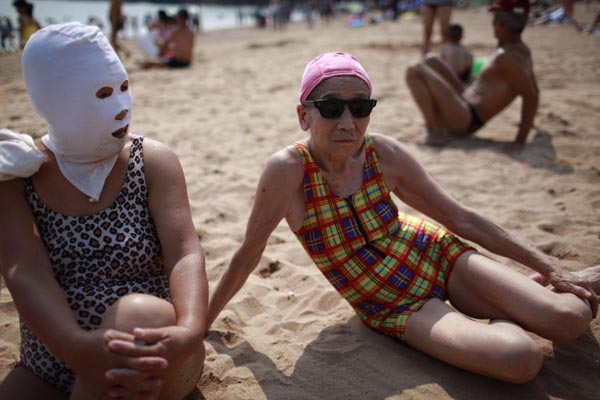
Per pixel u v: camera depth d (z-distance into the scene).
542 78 8.51
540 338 2.41
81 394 1.67
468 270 2.29
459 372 2.18
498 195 4.16
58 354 1.62
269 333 2.57
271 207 2.27
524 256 2.34
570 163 4.75
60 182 1.84
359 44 14.66
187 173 4.92
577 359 2.27
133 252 1.87
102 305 1.79
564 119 5.97
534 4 21.33
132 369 1.56
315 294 2.90
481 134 5.77
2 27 15.13
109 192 1.88
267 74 10.34
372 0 46.78
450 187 4.34
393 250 2.34
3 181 1.79
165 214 1.91
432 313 2.21
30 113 6.83
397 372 2.20
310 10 32.38
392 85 8.58
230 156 5.42
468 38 14.95
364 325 2.54
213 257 3.40
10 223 1.77
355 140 2.15
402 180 2.44
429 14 8.06
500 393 2.07
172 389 1.88
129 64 12.68
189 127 6.55
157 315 1.67
